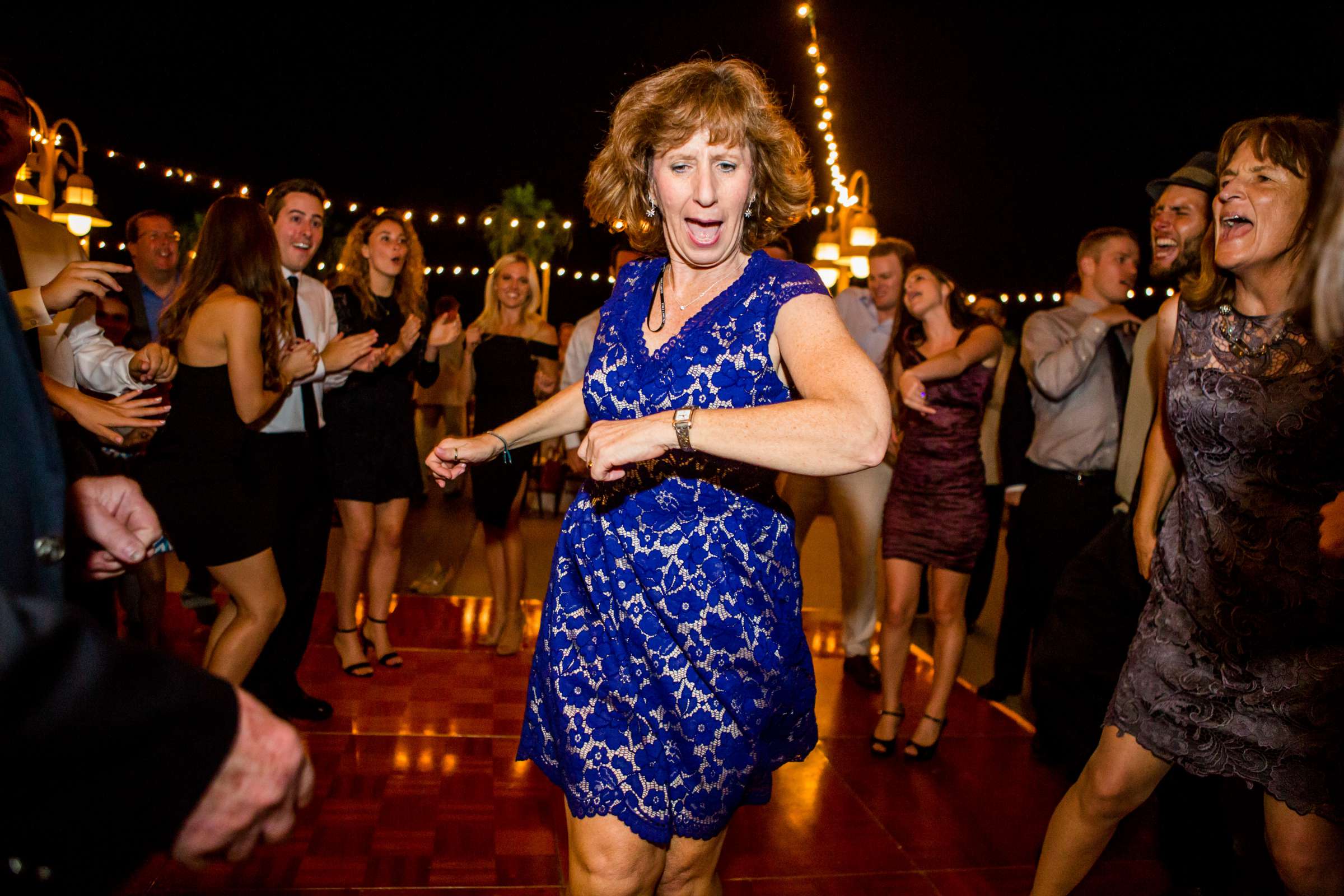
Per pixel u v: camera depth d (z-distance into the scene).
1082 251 3.68
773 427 1.34
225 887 2.25
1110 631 2.60
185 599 4.04
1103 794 1.94
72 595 1.14
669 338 1.66
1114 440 3.42
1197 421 1.87
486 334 4.25
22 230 2.58
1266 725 1.78
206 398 2.65
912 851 2.65
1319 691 1.73
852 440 1.33
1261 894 2.45
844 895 2.41
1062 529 3.46
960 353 3.23
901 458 3.36
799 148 1.70
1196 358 1.88
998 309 4.49
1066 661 2.63
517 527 4.14
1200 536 1.88
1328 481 1.72
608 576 1.62
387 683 3.69
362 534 3.72
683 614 1.58
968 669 4.40
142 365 2.55
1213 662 1.84
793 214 1.72
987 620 5.38
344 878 2.33
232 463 2.66
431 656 4.05
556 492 7.88
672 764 1.59
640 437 1.37
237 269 2.78
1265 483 1.78
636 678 1.60
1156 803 3.04
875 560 4.10
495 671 3.91
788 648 1.67
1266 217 1.69
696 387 1.59
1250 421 1.78
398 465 3.80
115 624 2.32
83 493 1.09
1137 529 2.26
